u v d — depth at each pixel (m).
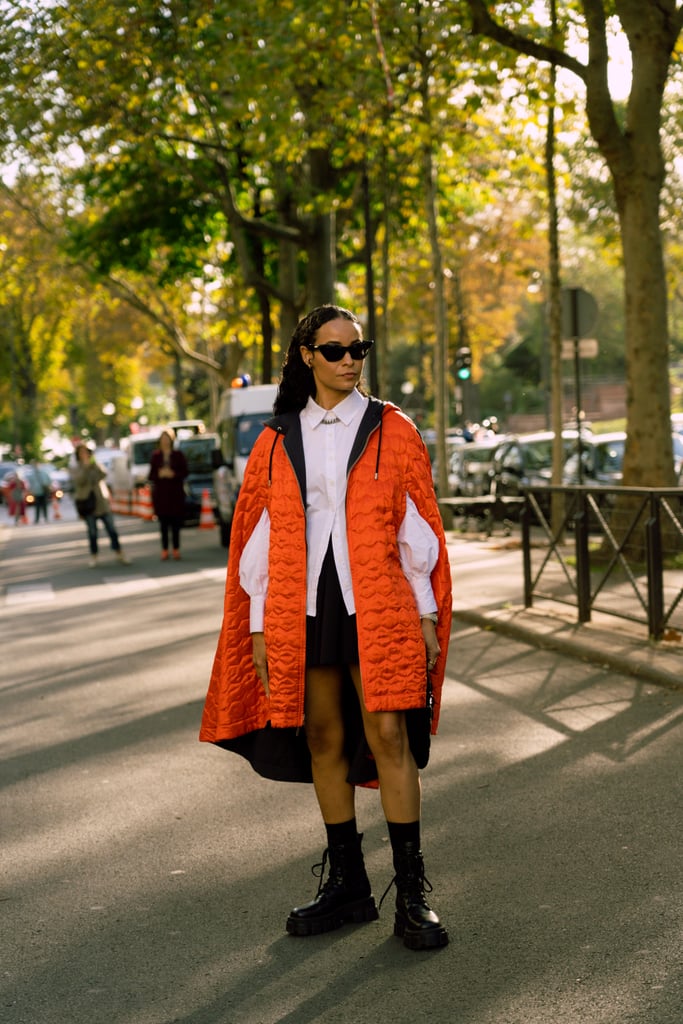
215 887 4.89
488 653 10.02
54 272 45.44
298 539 4.09
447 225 30.39
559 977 3.80
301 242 28.23
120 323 58.09
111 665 10.70
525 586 12.11
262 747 4.37
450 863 5.00
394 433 4.09
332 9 17.39
